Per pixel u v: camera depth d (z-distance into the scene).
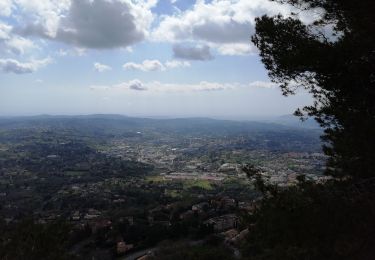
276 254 9.28
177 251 33.16
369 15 9.27
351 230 8.41
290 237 8.68
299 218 8.52
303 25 10.89
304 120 11.26
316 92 11.01
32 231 13.39
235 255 27.62
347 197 8.81
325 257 8.48
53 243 13.27
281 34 10.87
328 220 8.39
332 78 10.41
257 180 9.90
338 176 10.59
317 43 10.25
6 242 12.97
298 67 10.42
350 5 9.71
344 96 10.55
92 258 35.56
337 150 10.65
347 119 9.79
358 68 9.80
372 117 9.66
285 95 11.23
